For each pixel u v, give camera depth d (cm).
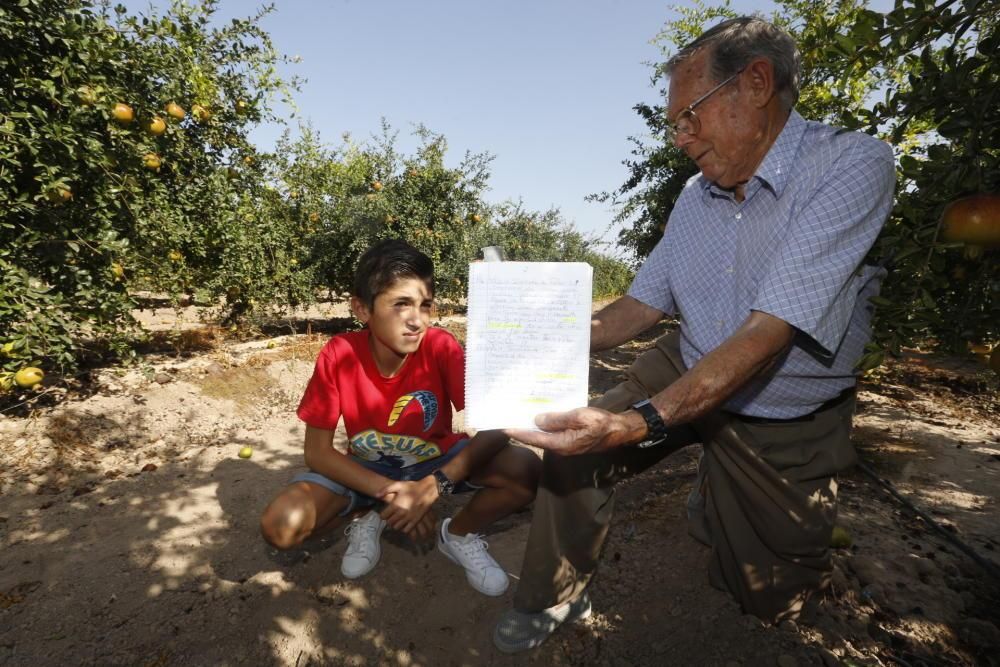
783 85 155
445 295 1040
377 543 239
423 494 201
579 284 136
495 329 138
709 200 185
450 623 210
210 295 715
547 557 180
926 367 633
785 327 141
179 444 404
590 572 190
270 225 821
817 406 173
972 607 208
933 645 186
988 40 134
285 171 975
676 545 241
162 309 1067
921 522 274
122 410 425
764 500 174
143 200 491
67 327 401
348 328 989
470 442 211
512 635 187
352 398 218
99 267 443
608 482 179
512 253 1357
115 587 232
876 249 157
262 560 252
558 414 134
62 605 221
